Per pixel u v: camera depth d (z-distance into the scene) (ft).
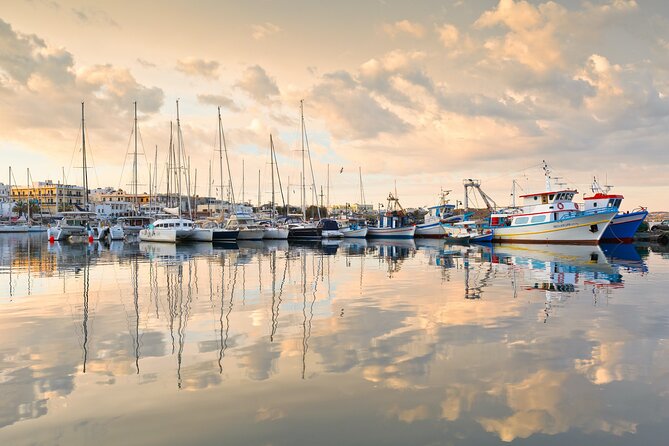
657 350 34.71
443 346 35.99
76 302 56.49
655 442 21.11
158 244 207.00
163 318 46.93
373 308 51.80
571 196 188.55
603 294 60.59
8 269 97.45
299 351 34.94
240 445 20.85
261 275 85.10
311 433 21.94
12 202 548.31
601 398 25.85
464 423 22.94
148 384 28.19
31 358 33.60
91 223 258.98
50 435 21.84
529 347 35.58
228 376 29.53
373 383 28.17
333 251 158.30
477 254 139.03
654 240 209.46
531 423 22.93
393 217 286.66
